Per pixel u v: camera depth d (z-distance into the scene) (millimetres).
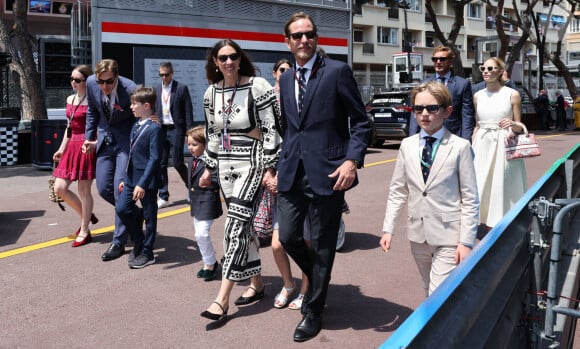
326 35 15938
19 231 6773
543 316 3166
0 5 24750
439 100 3307
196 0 12930
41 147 11867
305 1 15172
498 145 5621
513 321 2625
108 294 4664
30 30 26422
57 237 6488
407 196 3562
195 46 12977
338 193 3744
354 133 3695
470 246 3262
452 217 3332
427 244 3469
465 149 3322
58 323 4090
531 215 3143
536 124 26016
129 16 12023
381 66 49812
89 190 6133
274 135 4109
